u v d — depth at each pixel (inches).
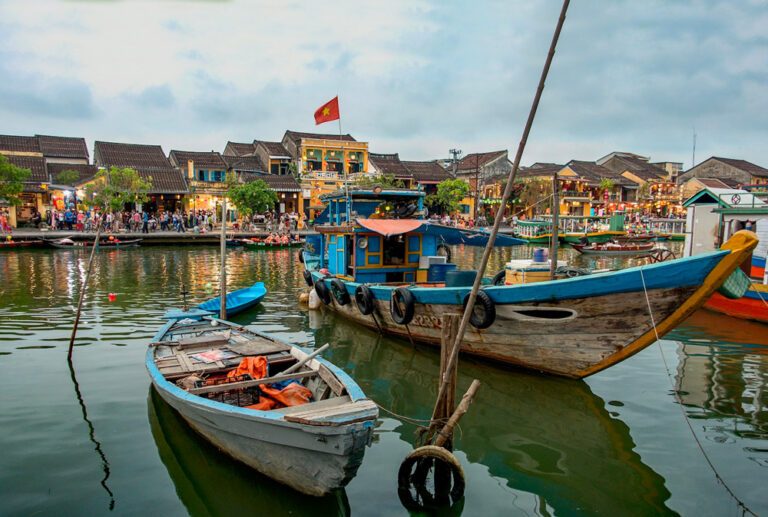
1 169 1016.2
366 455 216.7
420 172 1743.4
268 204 1346.0
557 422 245.3
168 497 183.5
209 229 1257.4
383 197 467.2
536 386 285.9
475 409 259.3
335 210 508.4
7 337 376.2
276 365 263.9
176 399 205.8
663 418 248.2
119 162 1385.3
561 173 1830.7
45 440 221.0
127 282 639.1
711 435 231.1
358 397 185.9
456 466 178.1
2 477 192.5
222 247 396.2
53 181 1267.2
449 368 203.9
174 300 523.5
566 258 1098.1
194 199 1381.6
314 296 499.2
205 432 210.1
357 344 376.8
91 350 345.7
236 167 1493.6
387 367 327.6
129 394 271.3
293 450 173.2
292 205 1503.4
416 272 431.2
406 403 271.9
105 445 217.8
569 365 275.7
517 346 291.0
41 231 1055.6
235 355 266.8
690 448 219.8
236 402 228.4
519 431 237.5
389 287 352.5
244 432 184.7
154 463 205.0
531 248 1322.6
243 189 1300.4
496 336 296.2
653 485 193.0
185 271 749.9
